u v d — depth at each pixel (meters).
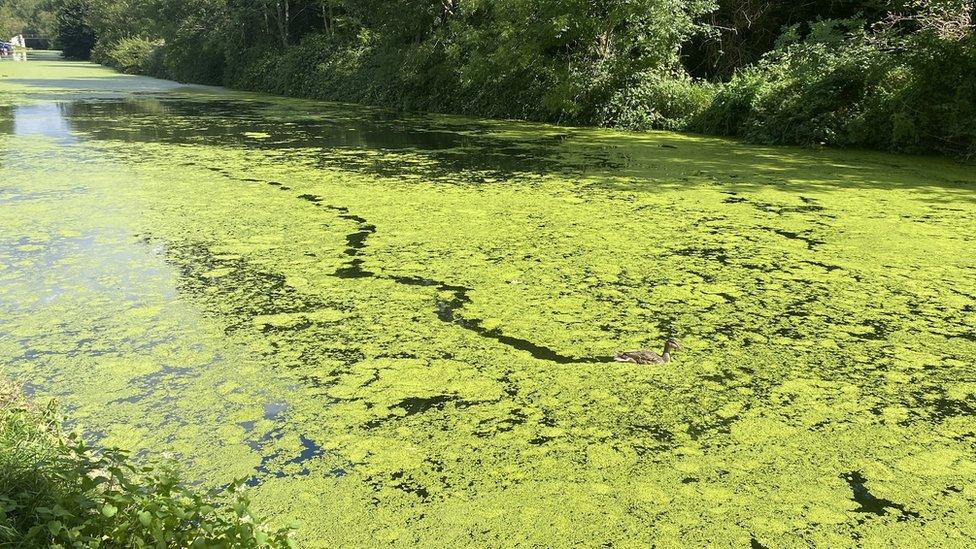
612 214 8.54
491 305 5.77
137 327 5.31
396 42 24.45
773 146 14.19
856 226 8.06
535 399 4.34
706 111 16.30
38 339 5.09
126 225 7.96
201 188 9.91
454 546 3.10
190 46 37.62
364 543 3.11
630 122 17.09
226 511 2.80
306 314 5.57
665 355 4.86
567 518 3.28
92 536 2.66
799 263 6.82
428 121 19.33
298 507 3.34
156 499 2.74
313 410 4.19
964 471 3.70
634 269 6.62
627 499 3.42
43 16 101.81
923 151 13.24
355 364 4.77
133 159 12.37
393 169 11.52
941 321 5.54
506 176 10.90
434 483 3.53
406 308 5.69
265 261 6.78
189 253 7.00
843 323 5.49
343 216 8.39
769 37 18.83
